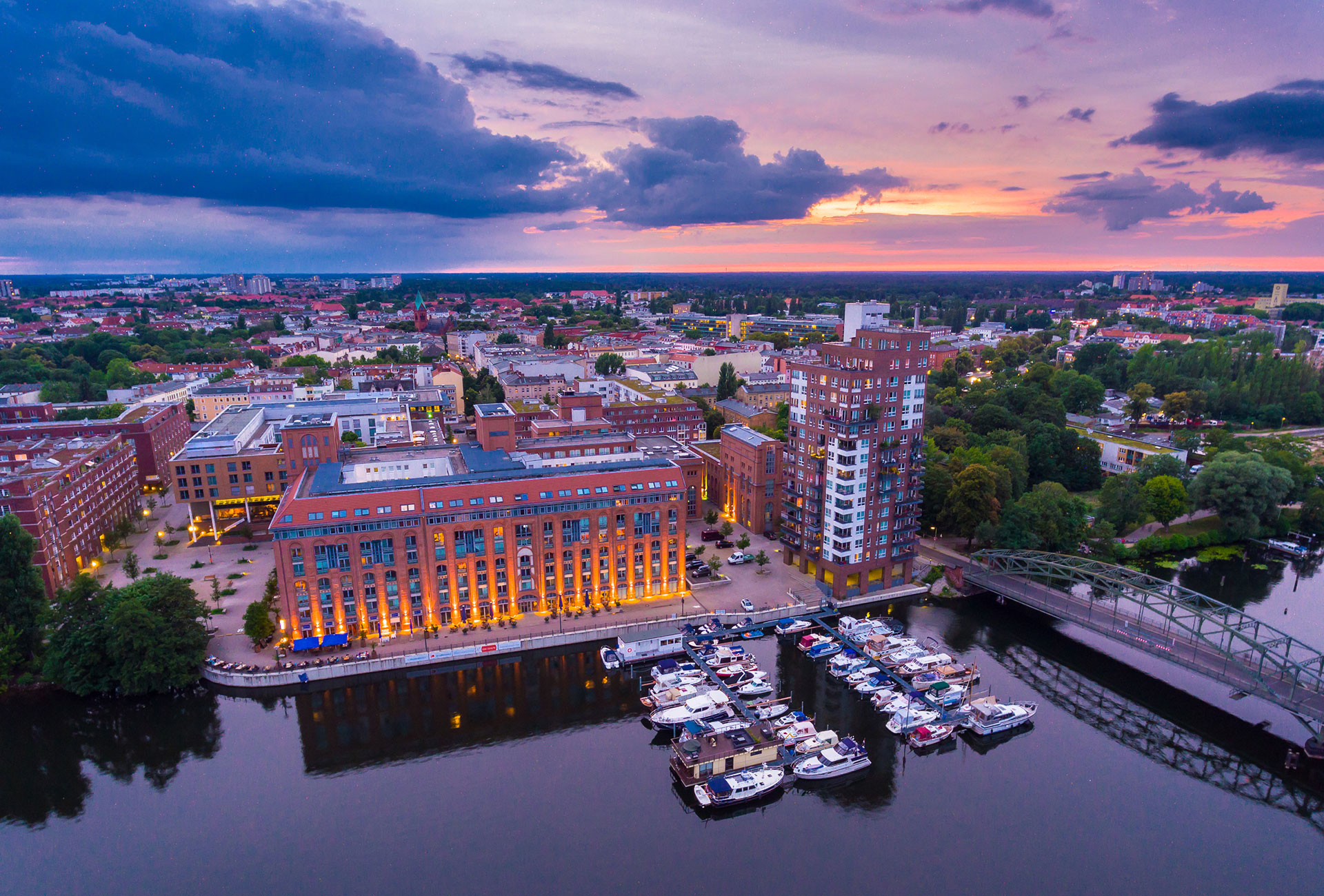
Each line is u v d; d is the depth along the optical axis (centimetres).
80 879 8381
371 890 8181
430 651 12606
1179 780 10144
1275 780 10156
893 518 14900
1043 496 16512
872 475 14438
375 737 11000
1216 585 16200
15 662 11931
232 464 17275
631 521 14188
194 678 12094
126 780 10094
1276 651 13325
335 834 9038
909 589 15262
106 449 17562
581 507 13800
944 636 13912
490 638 13100
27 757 10594
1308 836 9131
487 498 13238
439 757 10550
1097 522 18012
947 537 18038
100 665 11769
